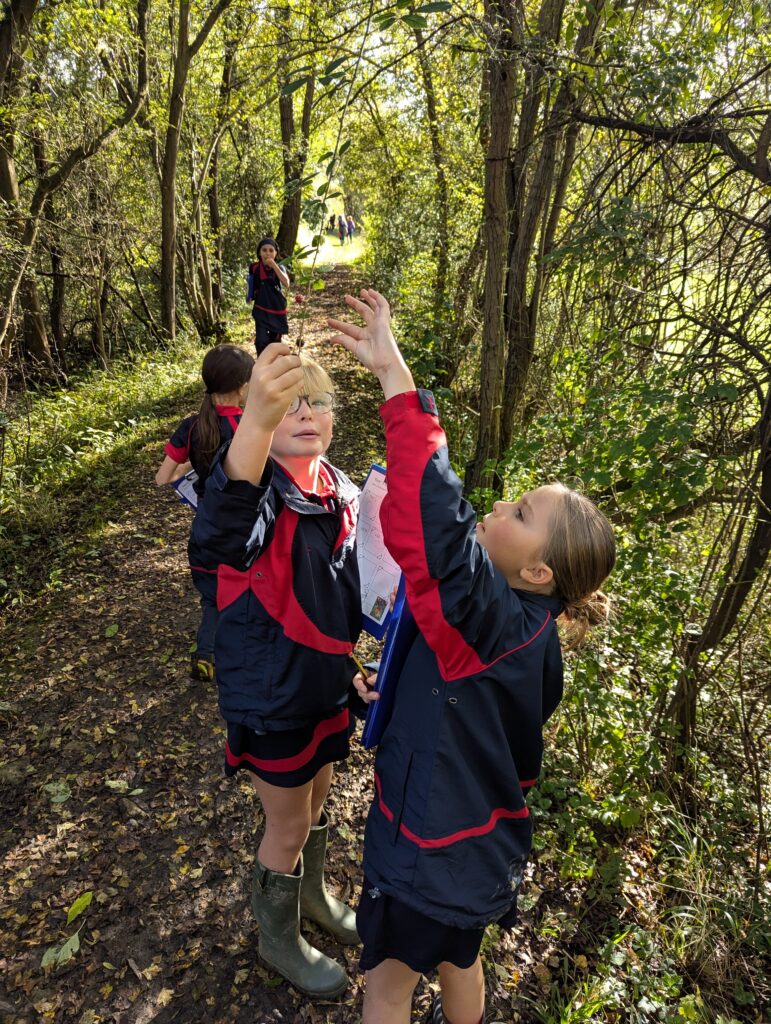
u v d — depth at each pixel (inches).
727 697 124.4
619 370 126.0
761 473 104.1
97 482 235.1
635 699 127.8
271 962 78.7
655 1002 83.7
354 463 265.6
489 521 54.8
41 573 179.9
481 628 47.1
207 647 132.6
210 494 49.1
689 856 105.3
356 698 69.4
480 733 49.5
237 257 651.5
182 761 117.0
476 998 61.7
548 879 99.7
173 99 381.1
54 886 93.0
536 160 163.8
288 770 63.8
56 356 384.5
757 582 123.0
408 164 399.5
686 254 115.7
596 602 59.1
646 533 106.0
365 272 623.8
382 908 51.9
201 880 94.8
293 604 59.2
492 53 121.5
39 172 321.4
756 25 117.4
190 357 422.3
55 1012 77.4
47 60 286.5
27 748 118.7
